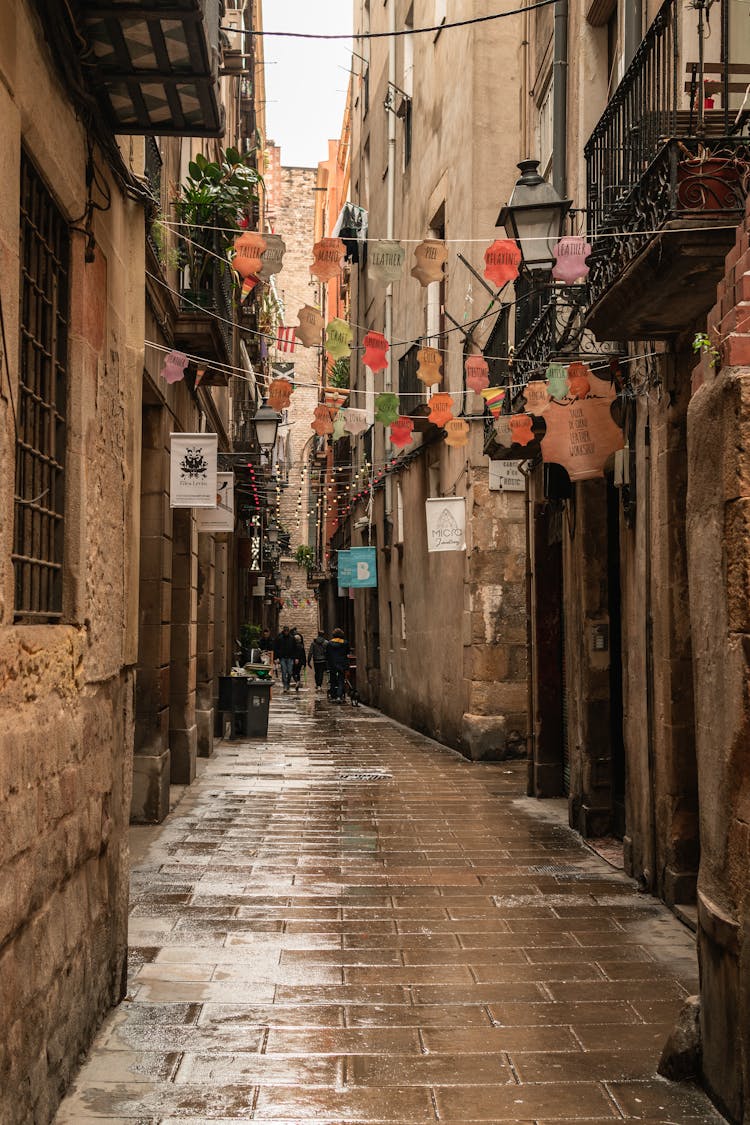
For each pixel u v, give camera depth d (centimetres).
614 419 908
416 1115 443
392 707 2434
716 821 459
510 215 778
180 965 632
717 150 620
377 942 684
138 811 1077
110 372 557
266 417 2133
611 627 1052
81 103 477
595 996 589
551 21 1266
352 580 2559
